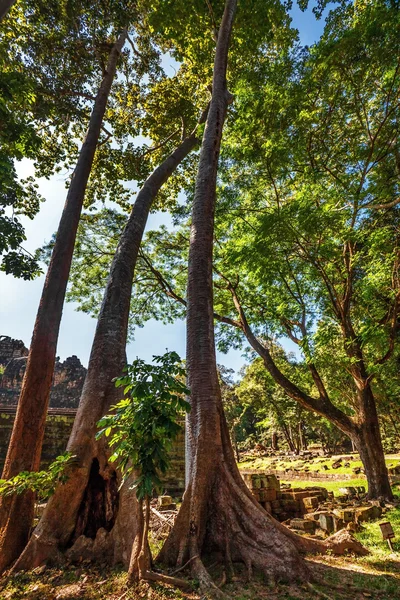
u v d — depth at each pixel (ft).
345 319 37.14
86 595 12.69
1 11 17.62
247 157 34.78
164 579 13.00
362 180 32.89
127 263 27.12
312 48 30.22
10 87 24.45
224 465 17.06
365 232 30.99
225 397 130.31
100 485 18.86
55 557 15.94
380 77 31.04
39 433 19.93
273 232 31.30
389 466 63.05
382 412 63.00
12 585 13.99
